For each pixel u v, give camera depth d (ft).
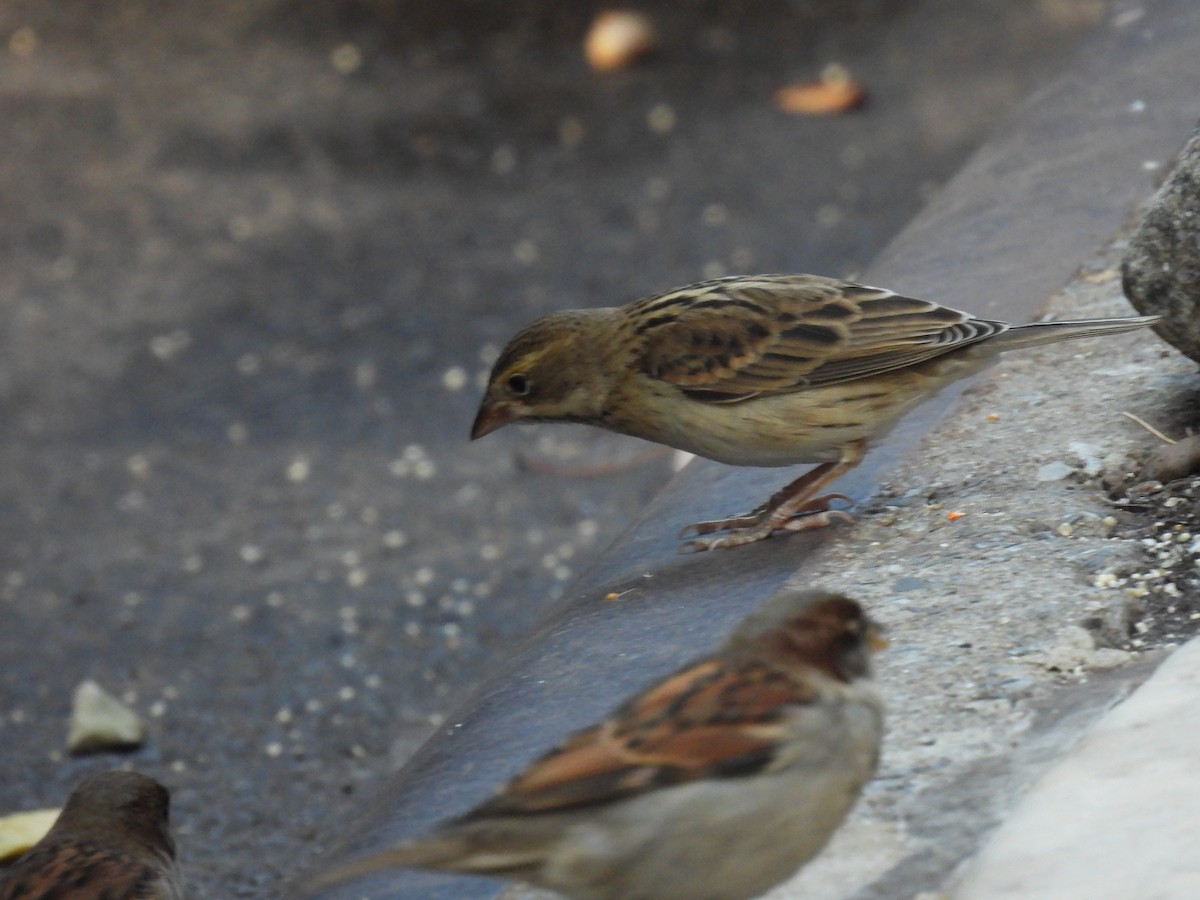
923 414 28.81
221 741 38.63
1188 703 17.65
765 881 15.11
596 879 14.55
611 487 51.78
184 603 45.80
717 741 14.60
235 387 59.72
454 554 47.85
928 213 37.68
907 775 18.07
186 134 81.00
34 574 48.01
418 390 58.95
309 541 49.26
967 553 23.52
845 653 15.65
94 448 55.98
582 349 28.09
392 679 41.16
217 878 32.68
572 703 21.81
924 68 83.61
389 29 91.66
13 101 84.23
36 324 64.90
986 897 15.38
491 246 69.62
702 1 92.94
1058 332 26.18
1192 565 22.35
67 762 38.09
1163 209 25.22
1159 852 15.39
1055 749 17.98
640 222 71.05
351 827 20.72
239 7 94.48
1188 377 27.86
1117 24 45.16
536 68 87.25
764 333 26.81
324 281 67.36
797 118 79.87
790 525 26.12
